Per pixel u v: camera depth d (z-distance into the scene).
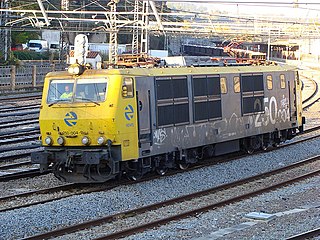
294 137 29.53
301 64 95.19
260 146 25.41
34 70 50.44
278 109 26.31
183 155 20.30
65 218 13.78
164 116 19.19
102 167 17.53
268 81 25.55
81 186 17.81
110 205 15.27
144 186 17.72
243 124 23.69
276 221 13.64
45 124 17.81
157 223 13.29
